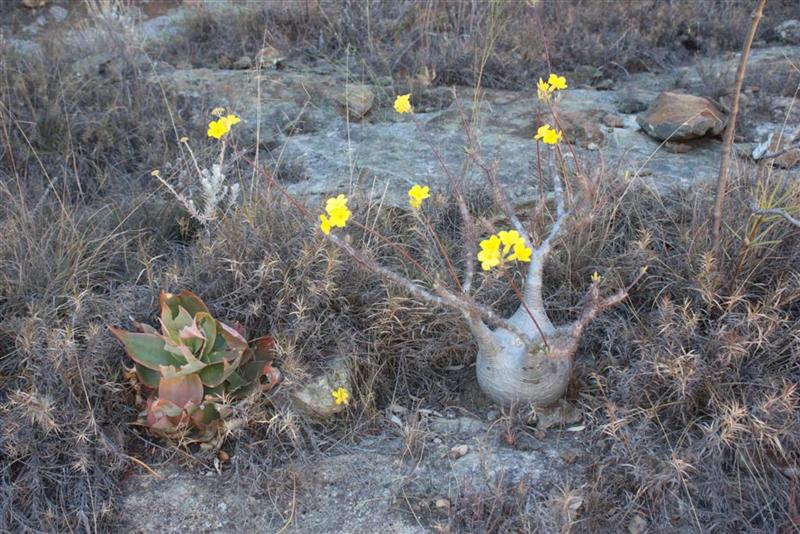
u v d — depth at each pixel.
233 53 2.73
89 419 1.31
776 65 2.46
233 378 1.36
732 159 1.86
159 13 3.29
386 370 1.48
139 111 2.17
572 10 2.75
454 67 2.50
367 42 2.65
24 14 3.23
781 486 1.22
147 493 1.30
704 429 1.26
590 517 1.21
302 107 2.31
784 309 1.43
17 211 1.71
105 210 1.80
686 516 1.21
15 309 1.48
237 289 1.48
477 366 1.38
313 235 1.51
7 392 1.37
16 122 1.99
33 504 1.25
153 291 1.51
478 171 1.88
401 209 1.71
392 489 1.29
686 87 2.42
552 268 1.54
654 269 1.51
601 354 1.44
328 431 1.39
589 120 2.15
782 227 1.49
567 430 1.35
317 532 1.24
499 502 1.22
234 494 1.29
